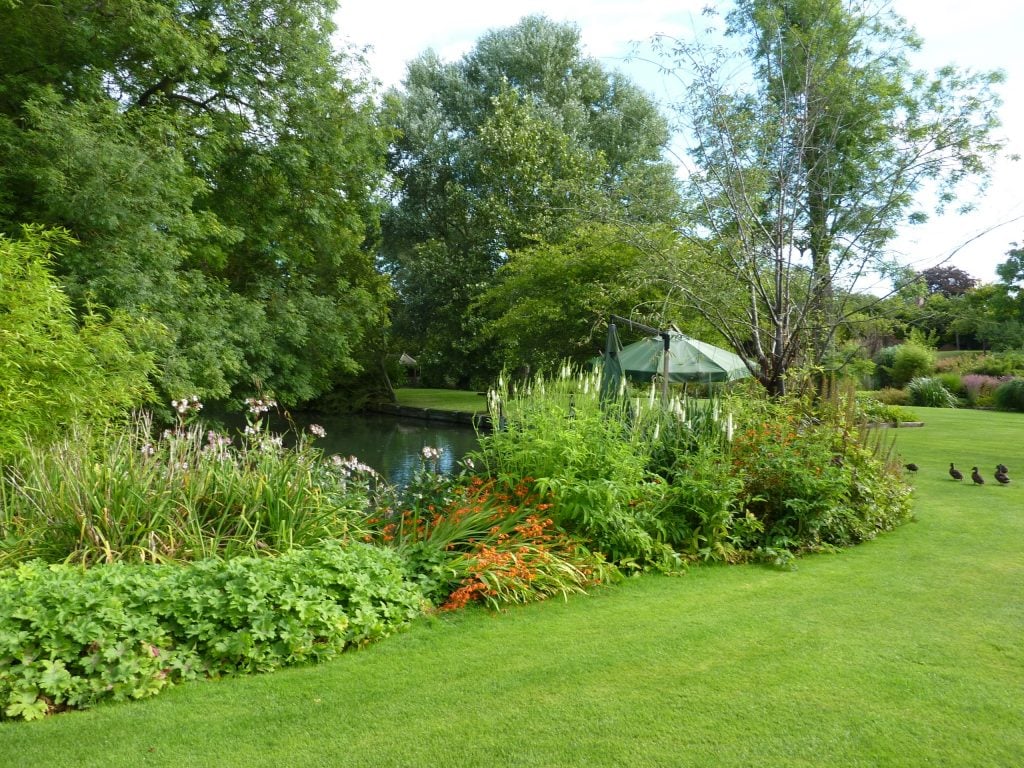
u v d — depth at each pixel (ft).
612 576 19.93
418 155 106.01
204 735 10.68
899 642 14.47
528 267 71.46
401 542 19.42
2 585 13.06
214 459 20.10
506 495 22.58
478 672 13.14
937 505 31.04
